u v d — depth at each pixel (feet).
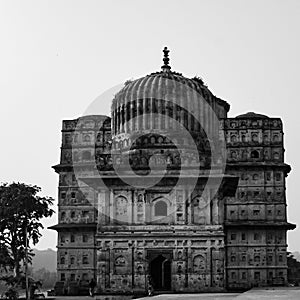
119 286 392.27
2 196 395.96
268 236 478.59
